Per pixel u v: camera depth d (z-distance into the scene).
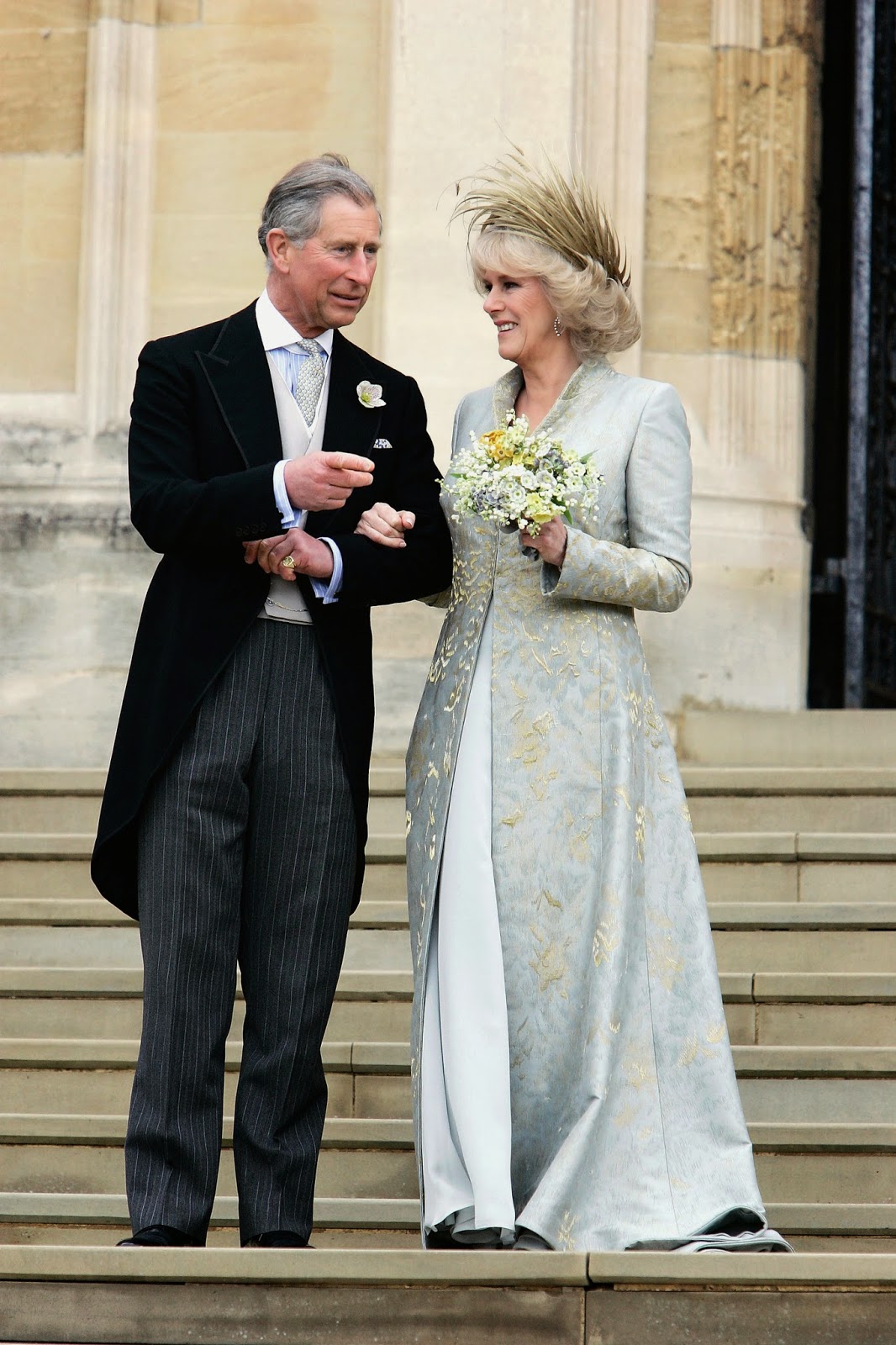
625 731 13.16
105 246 27.69
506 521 12.80
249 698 12.88
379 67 27.56
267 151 27.78
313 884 12.91
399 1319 11.04
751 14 28.38
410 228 26.84
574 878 12.92
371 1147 15.68
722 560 27.20
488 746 13.19
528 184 13.73
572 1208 12.24
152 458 13.02
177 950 12.61
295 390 13.41
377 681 25.69
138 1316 11.17
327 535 13.15
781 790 21.38
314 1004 12.88
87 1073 16.89
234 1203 14.95
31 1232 14.91
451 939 12.89
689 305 28.06
